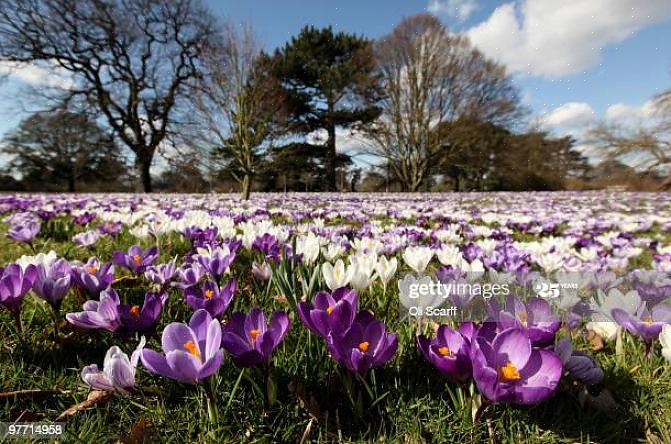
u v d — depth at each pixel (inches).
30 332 67.1
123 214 203.0
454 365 42.4
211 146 583.2
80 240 123.6
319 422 47.1
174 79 1273.4
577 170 1652.3
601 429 46.4
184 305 75.2
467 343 43.0
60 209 254.4
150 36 1246.9
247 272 103.7
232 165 584.1
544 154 1656.0
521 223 251.9
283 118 583.5
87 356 60.6
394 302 83.0
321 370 54.5
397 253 129.8
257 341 43.8
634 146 1072.8
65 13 1113.4
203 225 142.0
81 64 1189.7
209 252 89.7
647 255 160.4
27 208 278.5
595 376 46.5
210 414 44.0
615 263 110.3
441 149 1526.8
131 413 48.9
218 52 520.4
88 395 50.9
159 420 46.9
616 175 1198.9
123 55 1240.8
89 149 1396.4
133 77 1263.5
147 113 1311.5
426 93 1434.5
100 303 54.0
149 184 1355.8
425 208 392.5
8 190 1518.2
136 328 54.2
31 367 57.1
